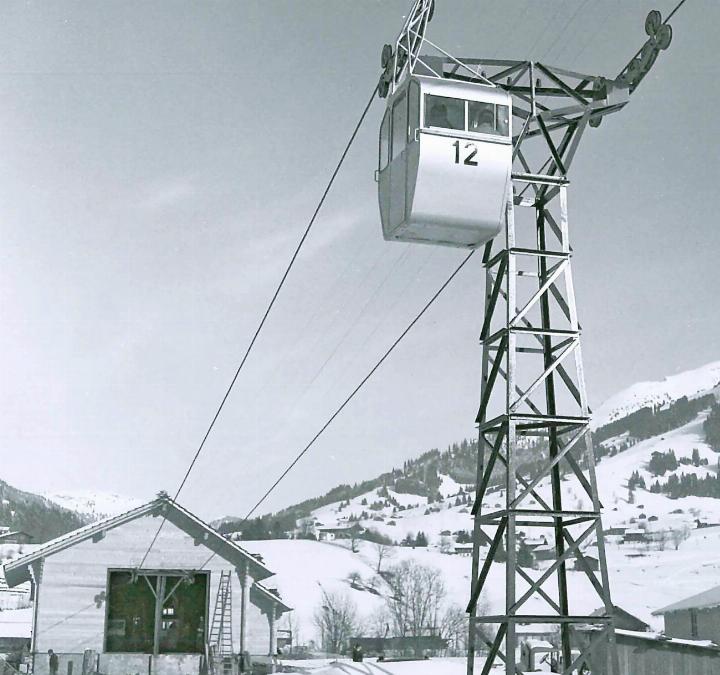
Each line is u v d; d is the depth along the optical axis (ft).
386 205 62.75
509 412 62.49
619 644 122.21
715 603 168.96
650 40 66.49
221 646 154.10
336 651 341.00
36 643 151.94
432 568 599.57
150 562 157.58
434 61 65.62
